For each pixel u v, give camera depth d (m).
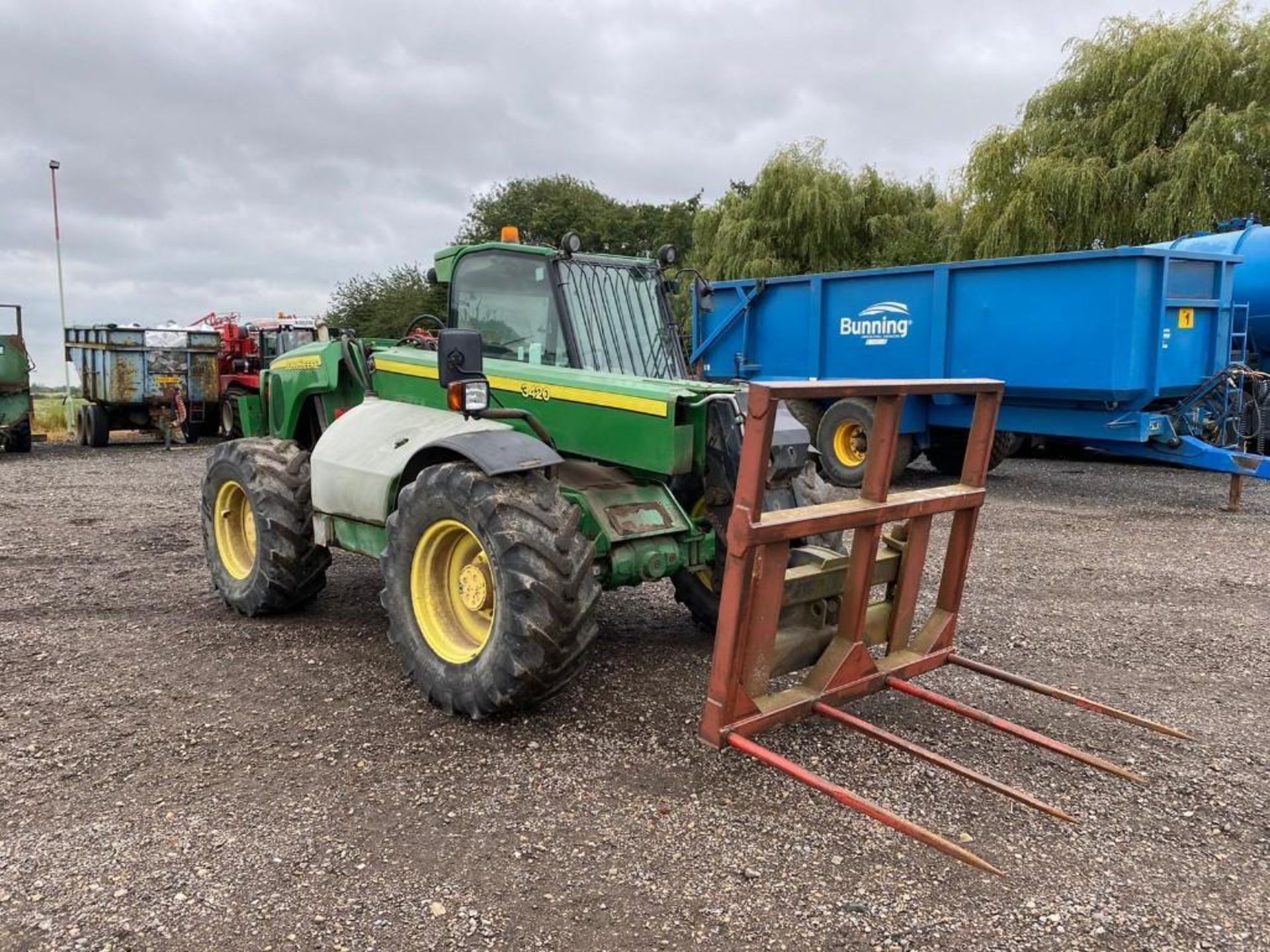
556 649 3.61
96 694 4.21
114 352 16.80
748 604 3.20
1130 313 8.97
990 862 2.89
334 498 4.68
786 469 4.29
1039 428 10.24
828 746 3.70
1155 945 2.50
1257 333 11.55
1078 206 15.95
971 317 10.30
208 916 2.57
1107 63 16.36
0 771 3.44
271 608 5.30
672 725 3.88
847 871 2.84
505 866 2.83
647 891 2.71
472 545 3.95
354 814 3.13
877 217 23.53
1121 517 8.99
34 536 8.00
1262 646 5.09
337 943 2.47
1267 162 15.23
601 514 4.13
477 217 44.78
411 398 5.03
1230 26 15.75
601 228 42.66
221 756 3.57
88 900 2.64
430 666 3.97
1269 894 2.75
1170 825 3.14
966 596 6.12
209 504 5.63
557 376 4.45
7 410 15.46
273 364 6.43
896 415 3.48
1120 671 4.69
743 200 24.92
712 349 13.38
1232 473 9.16
